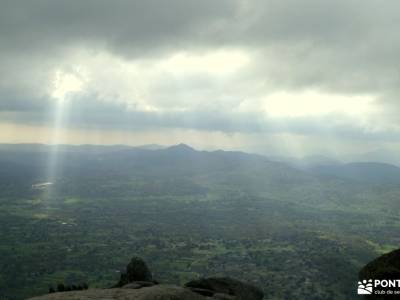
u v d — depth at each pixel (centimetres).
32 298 2273
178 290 2464
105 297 2262
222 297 3033
